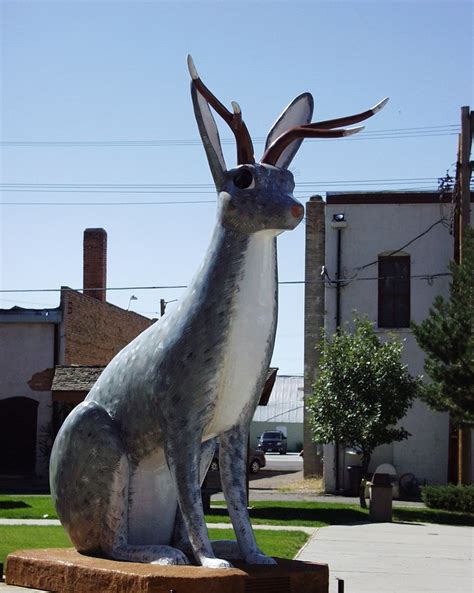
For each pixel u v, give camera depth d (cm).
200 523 683
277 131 746
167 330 706
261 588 661
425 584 1045
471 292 1966
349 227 2662
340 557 1238
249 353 685
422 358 2597
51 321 3023
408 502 2322
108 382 750
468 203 2220
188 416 685
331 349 2178
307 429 3002
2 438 2991
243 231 680
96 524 733
